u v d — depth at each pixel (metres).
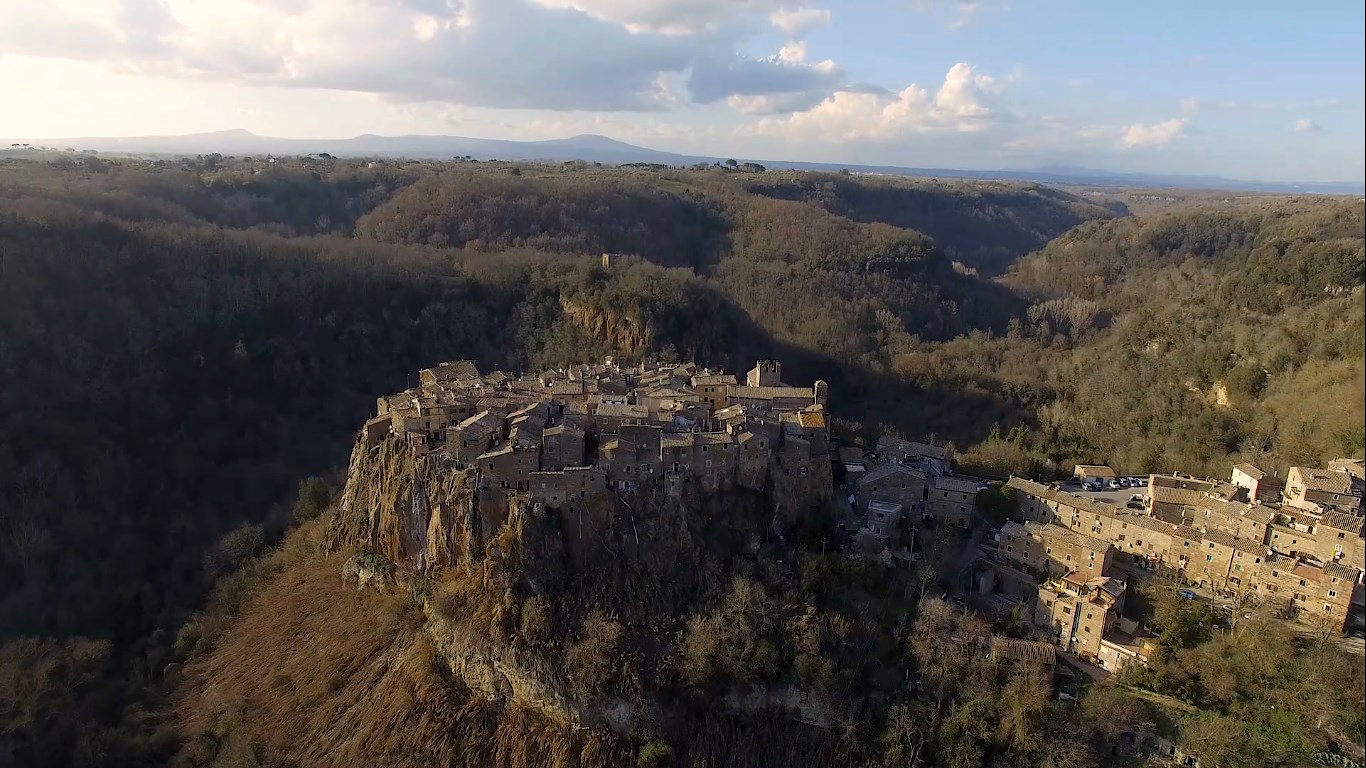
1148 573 117.81
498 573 109.06
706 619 109.06
